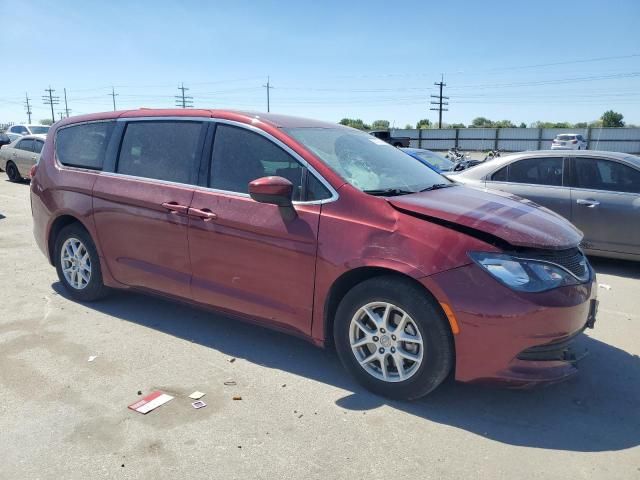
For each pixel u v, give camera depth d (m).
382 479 2.68
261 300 3.83
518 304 3.01
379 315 3.41
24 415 3.19
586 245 6.97
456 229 3.20
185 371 3.80
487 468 2.78
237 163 4.00
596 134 43.62
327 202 3.56
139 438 2.98
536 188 7.22
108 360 3.95
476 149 47.44
